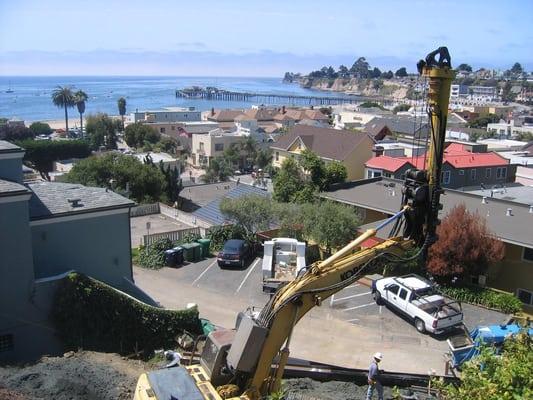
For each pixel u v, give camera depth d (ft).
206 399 35.19
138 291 76.13
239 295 89.66
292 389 53.67
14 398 46.73
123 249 76.84
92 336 64.90
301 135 207.51
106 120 384.68
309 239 112.47
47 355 63.62
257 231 114.93
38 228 68.44
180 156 347.97
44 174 255.09
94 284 65.16
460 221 94.58
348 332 78.18
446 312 78.02
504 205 116.98
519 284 97.35
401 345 74.69
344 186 139.13
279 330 38.65
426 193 37.93
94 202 74.18
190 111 496.64
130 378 55.83
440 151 37.17
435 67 36.06
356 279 40.16
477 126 465.47
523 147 253.85
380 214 122.01
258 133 365.20
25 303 63.05
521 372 28.02
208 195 193.47
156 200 171.53
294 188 138.21
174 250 103.45
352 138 195.42
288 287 39.65
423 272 97.25
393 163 156.76
